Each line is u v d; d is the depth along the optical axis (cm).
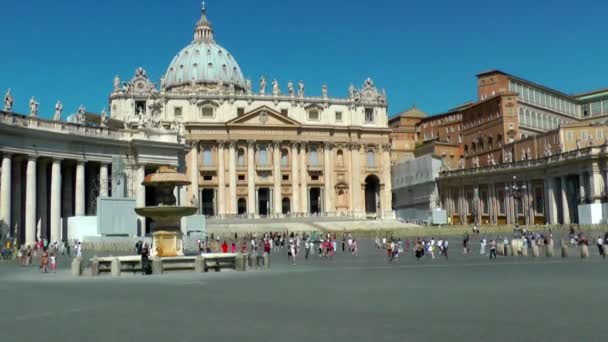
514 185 9875
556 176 9231
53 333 1556
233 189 12631
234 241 7712
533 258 4538
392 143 15388
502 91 12950
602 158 8356
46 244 5747
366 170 13638
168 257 3619
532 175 9794
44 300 2241
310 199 13825
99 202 5775
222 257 3744
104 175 6956
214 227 10038
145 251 3444
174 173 3981
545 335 1421
